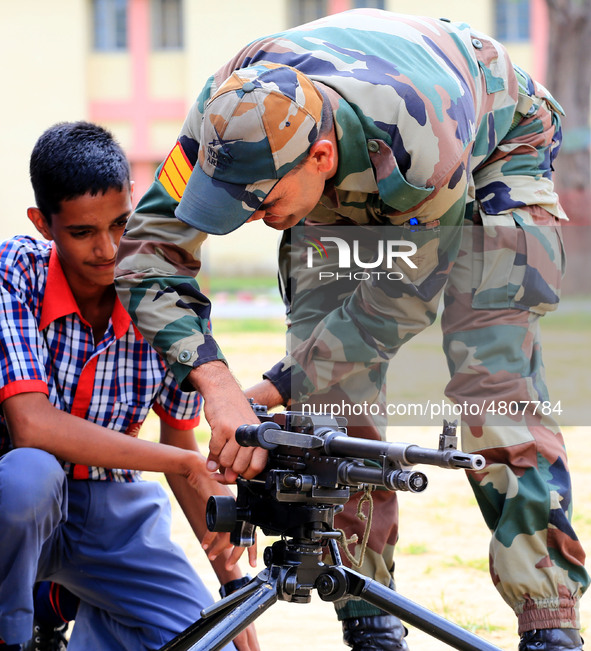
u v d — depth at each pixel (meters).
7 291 3.49
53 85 30.66
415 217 3.40
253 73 3.12
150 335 3.38
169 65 30.97
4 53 30.59
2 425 3.64
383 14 3.64
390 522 3.88
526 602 3.52
